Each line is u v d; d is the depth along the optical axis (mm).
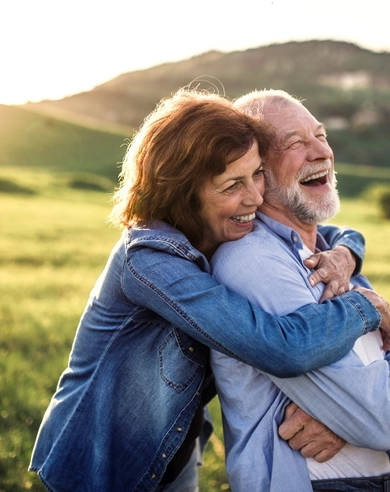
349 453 2387
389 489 2373
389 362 2582
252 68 182000
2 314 8156
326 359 2158
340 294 2510
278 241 2545
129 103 150125
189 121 2312
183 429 2363
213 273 2504
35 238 19672
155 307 2268
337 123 117812
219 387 2512
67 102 147750
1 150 59625
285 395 2383
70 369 2617
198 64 185375
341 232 3107
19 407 4688
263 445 2365
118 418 2412
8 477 3793
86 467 2445
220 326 2137
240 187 2381
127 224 2520
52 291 10789
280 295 2342
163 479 2660
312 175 2738
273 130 2713
